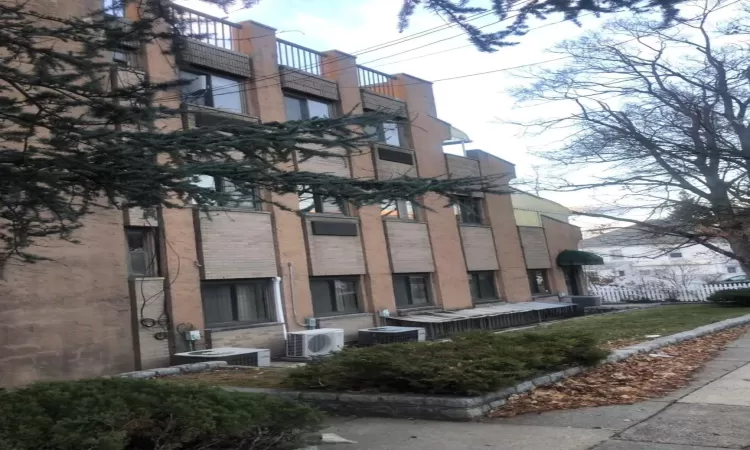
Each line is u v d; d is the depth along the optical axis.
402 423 6.17
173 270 13.26
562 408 6.27
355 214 18.44
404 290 19.97
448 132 22.69
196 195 5.59
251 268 15.00
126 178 5.13
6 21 4.88
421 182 6.02
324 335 14.96
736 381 7.22
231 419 4.60
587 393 6.86
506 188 12.21
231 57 15.62
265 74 16.48
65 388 5.30
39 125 5.16
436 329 18.75
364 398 6.68
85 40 5.07
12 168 4.88
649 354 9.43
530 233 26.45
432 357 7.19
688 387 7.00
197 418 4.51
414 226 20.34
